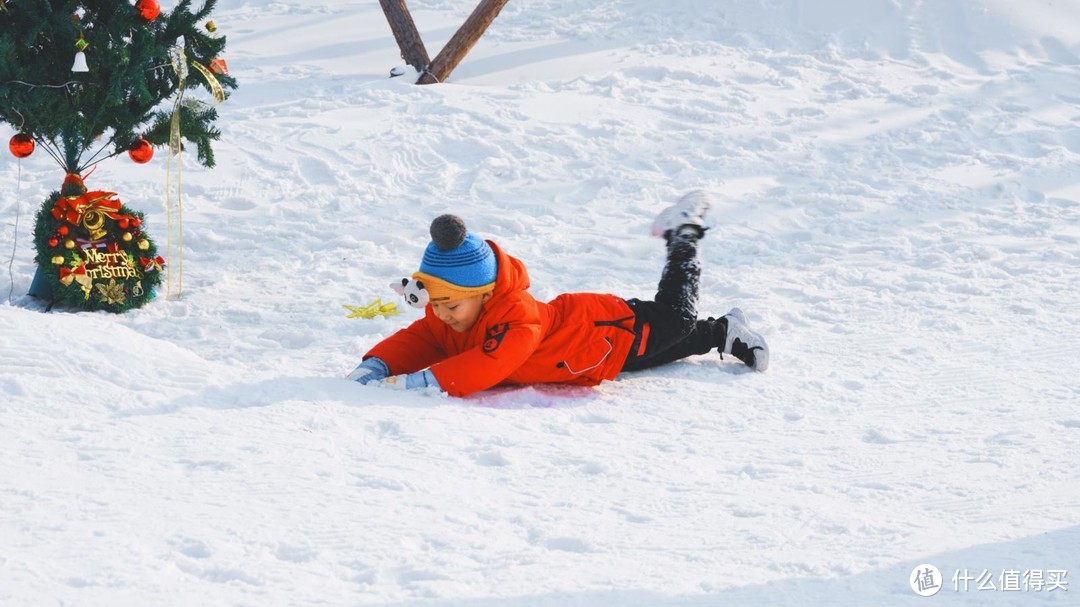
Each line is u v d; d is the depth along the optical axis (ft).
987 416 37.14
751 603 22.56
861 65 101.65
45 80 47.91
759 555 25.21
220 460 28.76
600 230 65.72
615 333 40.32
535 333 38.22
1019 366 43.01
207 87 51.88
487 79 98.68
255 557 23.40
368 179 73.05
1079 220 68.13
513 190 72.43
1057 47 105.19
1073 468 31.68
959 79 98.27
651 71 98.53
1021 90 95.20
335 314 49.78
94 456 28.30
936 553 25.36
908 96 93.45
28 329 35.35
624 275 57.67
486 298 38.22
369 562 23.53
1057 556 25.07
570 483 29.81
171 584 21.74
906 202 71.41
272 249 60.03
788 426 36.29
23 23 47.21
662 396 39.47
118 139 51.52
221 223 63.77
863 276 56.95
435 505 27.22
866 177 76.28
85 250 49.39
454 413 35.37
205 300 51.57
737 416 37.37
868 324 49.26
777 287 55.01
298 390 35.58
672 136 82.84
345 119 84.43
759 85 96.63
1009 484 30.45
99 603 20.61
